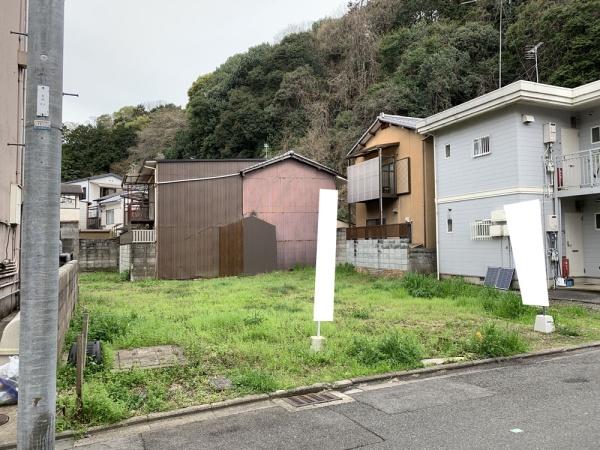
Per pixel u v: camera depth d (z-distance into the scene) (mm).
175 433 3855
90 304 10336
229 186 19469
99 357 5480
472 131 13844
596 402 4281
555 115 12820
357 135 26500
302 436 3697
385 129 19141
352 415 4145
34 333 2547
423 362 5809
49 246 2600
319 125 29734
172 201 18672
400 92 25344
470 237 13828
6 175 8484
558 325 7762
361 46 32344
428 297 11156
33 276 2559
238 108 32688
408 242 15305
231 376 5191
